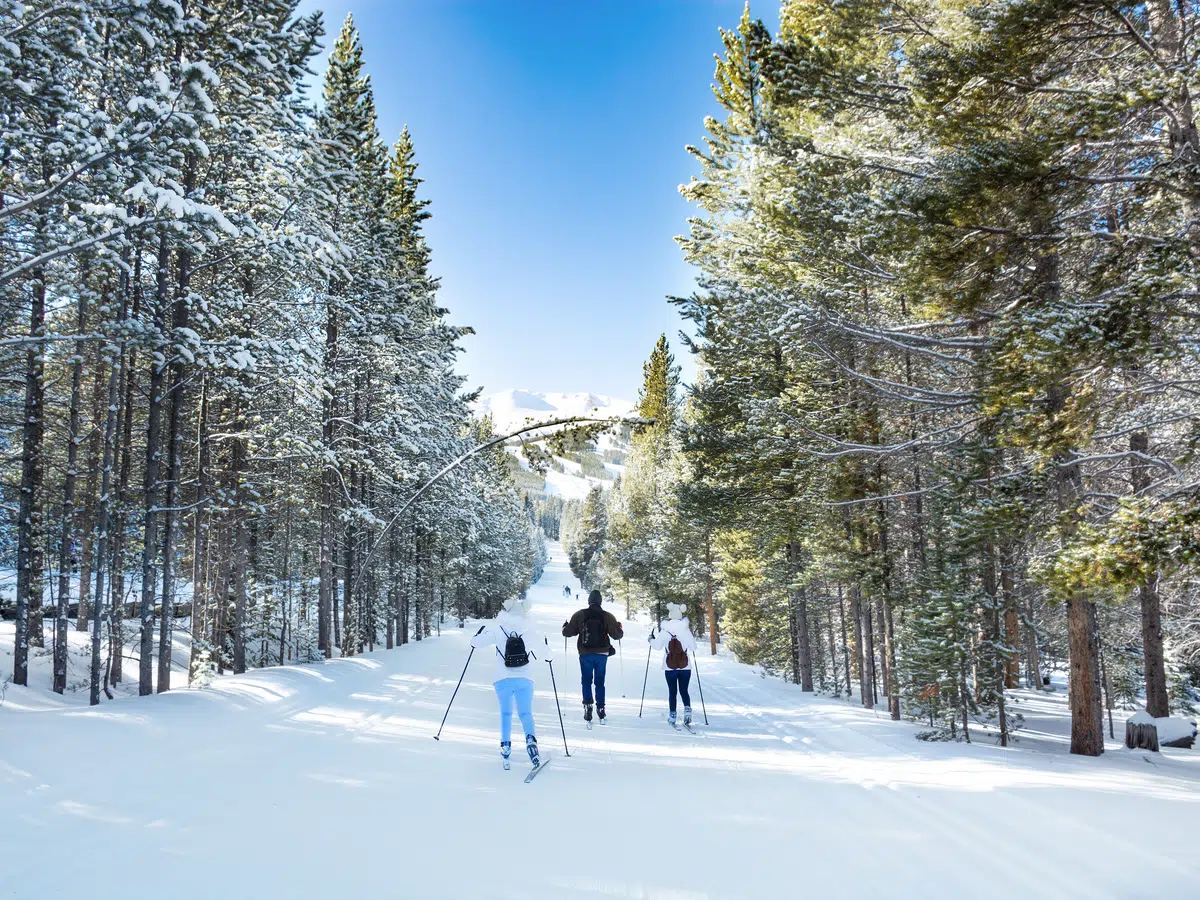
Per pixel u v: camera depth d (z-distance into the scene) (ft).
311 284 48.14
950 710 33.45
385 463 64.80
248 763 21.26
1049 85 28.89
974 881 12.26
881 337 35.29
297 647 77.00
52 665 50.11
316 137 42.27
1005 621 55.01
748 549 94.53
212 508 43.16
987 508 30.63
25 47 25.61
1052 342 22.43
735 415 57.88
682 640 33.27
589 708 32.73
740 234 48.83
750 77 52.70
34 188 29.17
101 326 30.68
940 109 29.37
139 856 13.26
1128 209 26.68
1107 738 50.75
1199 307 25.05
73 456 45.75
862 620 55.62
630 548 173.78
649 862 13.29
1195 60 23.62
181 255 39.01
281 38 35.68
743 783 20.17
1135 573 20.34
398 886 11.97
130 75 31.35
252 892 11.60
